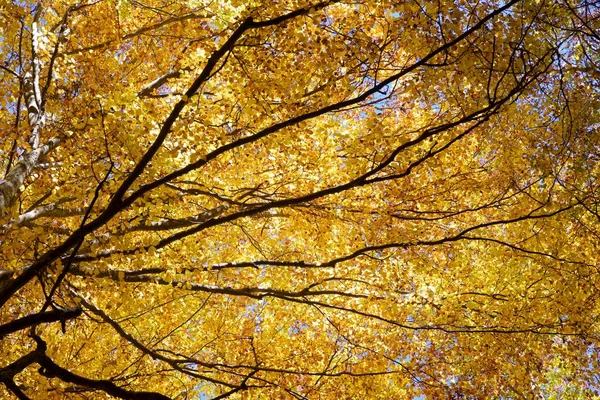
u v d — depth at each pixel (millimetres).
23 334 6414
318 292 6422
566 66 6535
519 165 6699
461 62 4938
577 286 6969
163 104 6336
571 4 5754
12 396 5832
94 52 6637
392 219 6461
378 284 6910
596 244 6930
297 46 4965
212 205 6699
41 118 5500
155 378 6984
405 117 7020
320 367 7281
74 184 5016
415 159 6277
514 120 6223
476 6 4949
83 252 5133
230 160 6434
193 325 7801
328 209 6441
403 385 7383
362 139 5230
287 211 6871
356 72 5258
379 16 5098
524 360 7246
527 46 4879
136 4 7234
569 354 7320
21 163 4891
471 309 7090
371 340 7531
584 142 6074
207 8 7156
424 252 7480
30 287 5855
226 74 5238
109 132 4680
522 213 6742
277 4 4758
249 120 5719
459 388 7258
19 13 5793
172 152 4637
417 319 7238
